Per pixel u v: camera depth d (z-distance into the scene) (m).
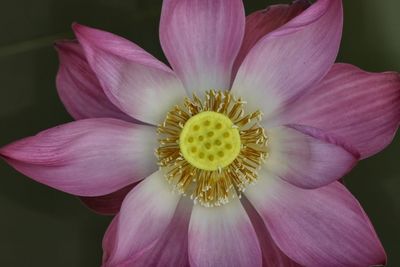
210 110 0.74
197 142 0.74
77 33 0.68
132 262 0.71
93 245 0.82
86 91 0.74
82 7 0.82
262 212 0.73
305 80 0.72
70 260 0.82
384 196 0.80
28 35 0.82
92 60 0.69
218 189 0.74
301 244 0.72
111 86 0.70
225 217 0.73
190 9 0.71
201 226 0.73
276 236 0.73
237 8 0.71
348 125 0.73
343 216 0.72
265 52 0.72
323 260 0.72
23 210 0.83
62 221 0.83
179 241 0.73
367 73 0.72
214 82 0.73
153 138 0.74
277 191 0.73
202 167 0.74
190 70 0.73
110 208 0.74
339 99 0.73
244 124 0.74
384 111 0.72
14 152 0.69
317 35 0.71
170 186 0.73
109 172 0.72
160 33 0.71
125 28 0.82
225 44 0.72
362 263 0.71
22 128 0.83
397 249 0.80
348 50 0.80
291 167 0.72
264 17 0.74
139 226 0.71
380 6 0.79
